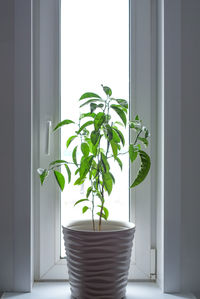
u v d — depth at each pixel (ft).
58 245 5.14
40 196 4.85
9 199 4.58
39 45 4.85
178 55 4.60
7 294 4.51
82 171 4.15
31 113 4.59
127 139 5.09
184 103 4.63
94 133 3.96
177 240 4.62
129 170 5.11
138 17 5.05
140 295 4.54
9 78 4.57
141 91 5.04
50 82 4.98
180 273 4.65
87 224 4.70
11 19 4.57
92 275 4.17
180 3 4.60
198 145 4.64
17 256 4.57
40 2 4.86
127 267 4.35
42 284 4.89
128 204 5.13
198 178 4.65
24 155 4.55
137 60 5.07
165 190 4.60
